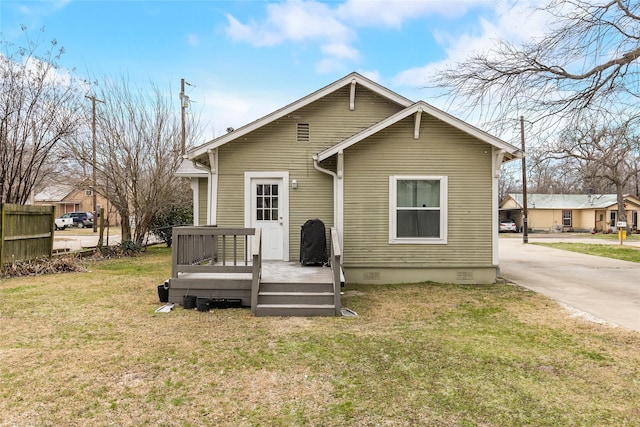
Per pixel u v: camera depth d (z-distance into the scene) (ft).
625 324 19.88
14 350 15.17
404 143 30.68
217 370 13.57
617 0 28.53
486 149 30.68
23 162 41.42
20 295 25.05
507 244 76.64
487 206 30.71
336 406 11.14
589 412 10.94
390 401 11.46
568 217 126.00
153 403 11.21
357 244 30.58
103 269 37.29
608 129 33.55
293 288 22.71
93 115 48.78
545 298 25.95
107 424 10.05
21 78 39.09
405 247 30.68
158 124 52.49
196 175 41.70
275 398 11.60
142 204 51.88
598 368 14.11
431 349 15.84
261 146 32.50
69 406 10.94
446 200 30.58
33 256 35.73
